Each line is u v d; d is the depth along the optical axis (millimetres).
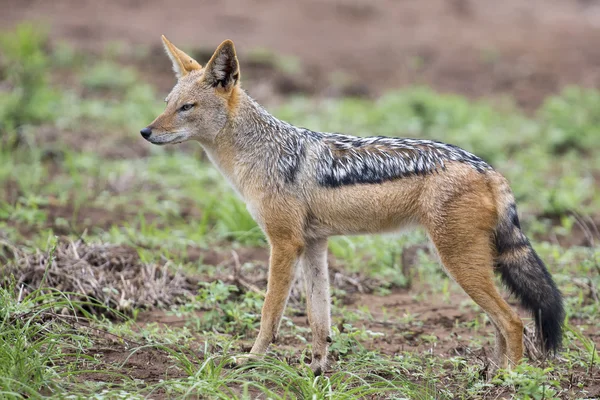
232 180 10133
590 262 13039
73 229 13922
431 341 10766
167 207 15938
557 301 9250
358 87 27031
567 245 15383
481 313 11953
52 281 11141
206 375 8609
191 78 10234
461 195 9180
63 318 9992
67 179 17234
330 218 9703
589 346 10086
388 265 13805
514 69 29875
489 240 9258
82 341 9625
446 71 29750
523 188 17703
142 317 11234
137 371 9055
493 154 20438
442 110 23750
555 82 28719
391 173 9484
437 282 13320
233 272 12641
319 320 9648
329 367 9719
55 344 9055
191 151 20234
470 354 10102
